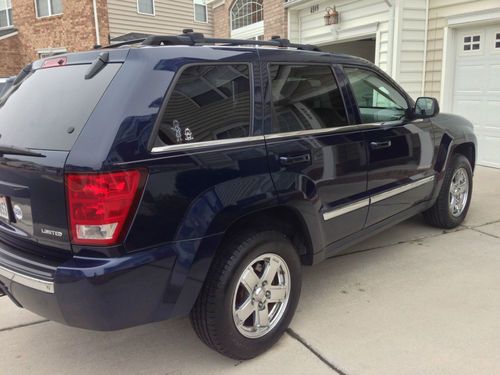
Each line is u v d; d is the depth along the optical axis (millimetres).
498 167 7879
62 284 2275
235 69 2826
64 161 2285
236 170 2670
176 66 2535
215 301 2635
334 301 3590
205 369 2850
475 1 7531
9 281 2518
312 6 10883
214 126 2650
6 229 2697
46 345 3158
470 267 4121
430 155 4449
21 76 3125
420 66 8531
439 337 3055
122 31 16547
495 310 3375
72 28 15320
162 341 3184
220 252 2688
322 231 3275
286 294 3043
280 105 3033
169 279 2426
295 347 3020
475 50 7867
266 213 2963
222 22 16375
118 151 2252
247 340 2828
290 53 3211
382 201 3875
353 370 2760
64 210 2322
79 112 2432
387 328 3188
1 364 2953
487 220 5363
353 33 9734
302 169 3045
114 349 3100
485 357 2830
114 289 2270
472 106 8086
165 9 17578
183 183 2443
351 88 3641
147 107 2377
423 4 8273
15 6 16453
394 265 4207
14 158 2494
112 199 2238
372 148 3676
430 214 5004
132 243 2305
